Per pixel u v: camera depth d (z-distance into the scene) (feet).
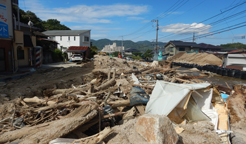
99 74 39.29
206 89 21.04
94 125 17.07
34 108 19.35
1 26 36.45
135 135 13.39
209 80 59.31
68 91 27.30
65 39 141.49
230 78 65.67
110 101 24.34
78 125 14.02
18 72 40.01
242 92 31.81
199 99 21.31
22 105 21.85
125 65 71.72
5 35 37.52
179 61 143.84
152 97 21.81
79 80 37.58
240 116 21.25
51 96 26.58
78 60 88.94
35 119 17.98
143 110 22.20
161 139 11.57
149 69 57.57
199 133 16.12
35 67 51.98
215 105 22.33
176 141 12.72
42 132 12.92
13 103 21.31
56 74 41.22
